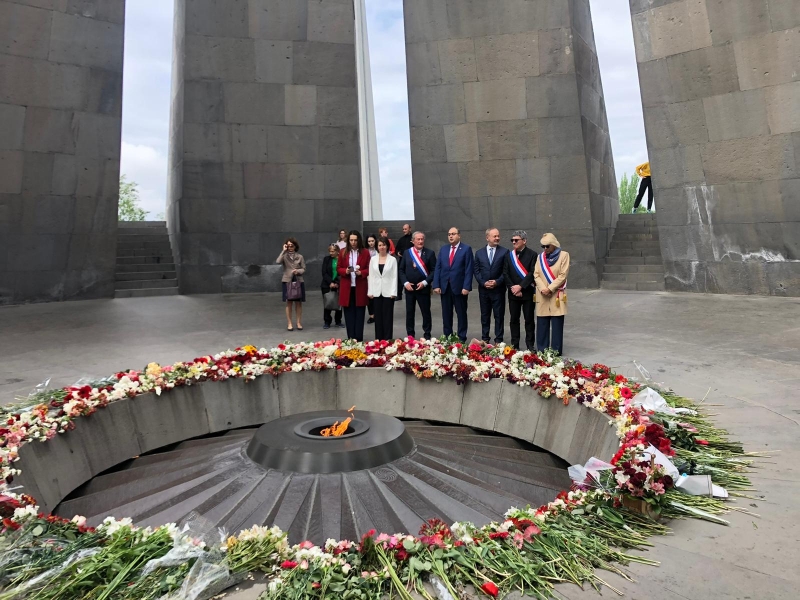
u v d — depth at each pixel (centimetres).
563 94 1598
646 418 434
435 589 265
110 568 270
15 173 1374
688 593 253
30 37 1381
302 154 1716
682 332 913
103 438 557
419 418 677
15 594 257
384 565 279
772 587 255
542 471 532
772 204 1277
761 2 1263
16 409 540
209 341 920
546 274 750
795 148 1243
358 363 692
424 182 1708
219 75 1652
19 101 1373
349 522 403
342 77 1748
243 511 426
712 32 1327
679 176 1405
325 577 269
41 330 1025
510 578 266
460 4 1659
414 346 711
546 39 1605
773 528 309
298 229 1712
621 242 1750
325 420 558
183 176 1625
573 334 927
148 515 445
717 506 334
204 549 289
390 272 873
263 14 1683
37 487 473
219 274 1653
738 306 1153
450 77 1677
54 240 1434
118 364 765
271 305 1378
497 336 841
